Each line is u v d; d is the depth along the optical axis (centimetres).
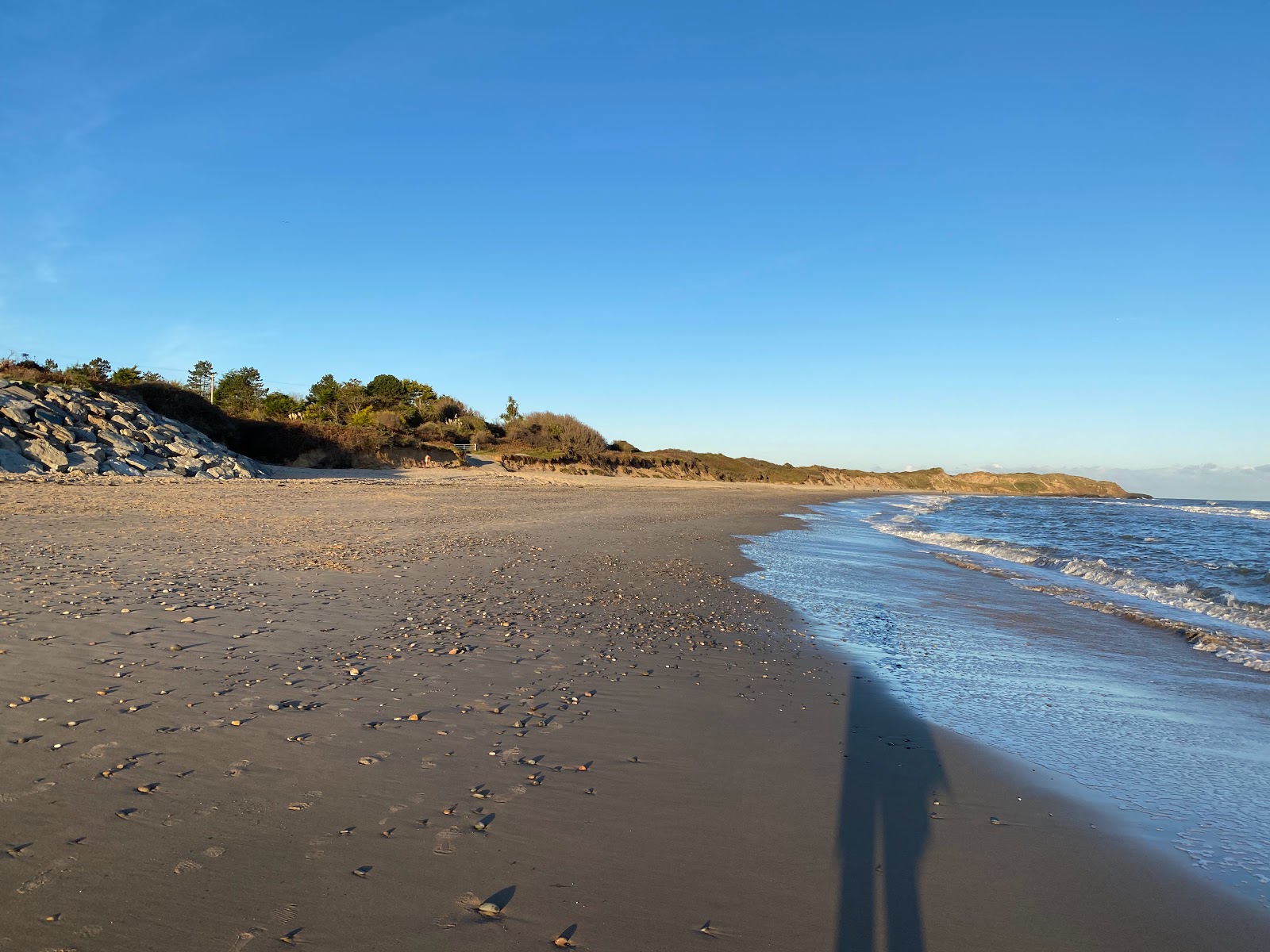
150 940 253
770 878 324
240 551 1161
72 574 884
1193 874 350
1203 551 2053
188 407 3916
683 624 855
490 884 302
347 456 4450
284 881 292
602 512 2678
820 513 3856
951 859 352
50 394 2959
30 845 306
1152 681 725
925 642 855
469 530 1730
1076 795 438
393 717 486
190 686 516
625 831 356
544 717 509
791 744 493
